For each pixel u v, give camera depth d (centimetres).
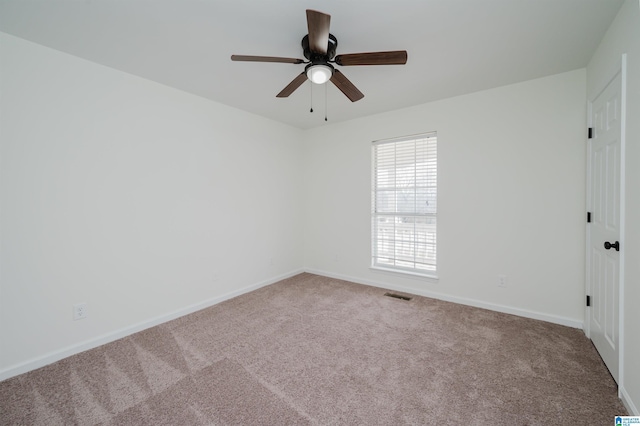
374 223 382
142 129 256
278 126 402
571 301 252
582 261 246
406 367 193
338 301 321
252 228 364
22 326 194
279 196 405
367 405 158
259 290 363
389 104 329
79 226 220
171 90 277
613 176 179
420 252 344
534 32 189
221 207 326
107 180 235
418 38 196
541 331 243
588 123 230
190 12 167
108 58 221
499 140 283
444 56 220
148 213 261
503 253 285
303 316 280
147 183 260
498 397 163
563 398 161
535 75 255
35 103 199
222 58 222
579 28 184
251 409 155
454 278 315
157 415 151
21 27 180
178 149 284
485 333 241
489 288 294
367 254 384
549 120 258
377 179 378
